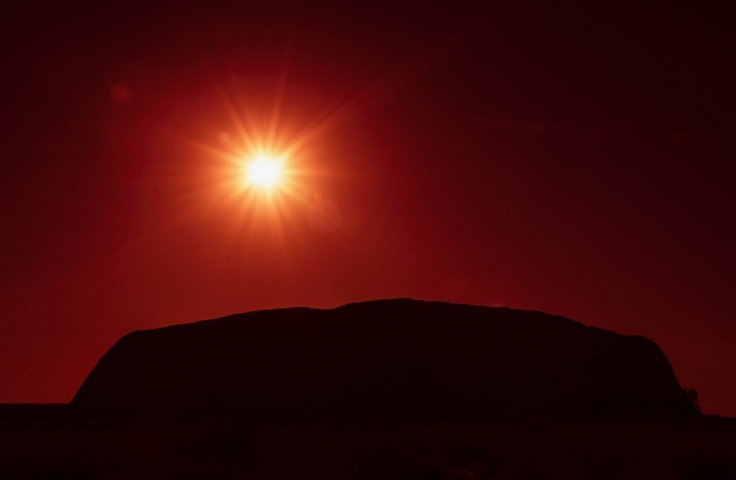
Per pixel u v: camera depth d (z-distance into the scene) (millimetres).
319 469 18125
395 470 19531
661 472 19266
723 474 20422
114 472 18438
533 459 21469
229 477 18266
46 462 19562
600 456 22422
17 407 108688
